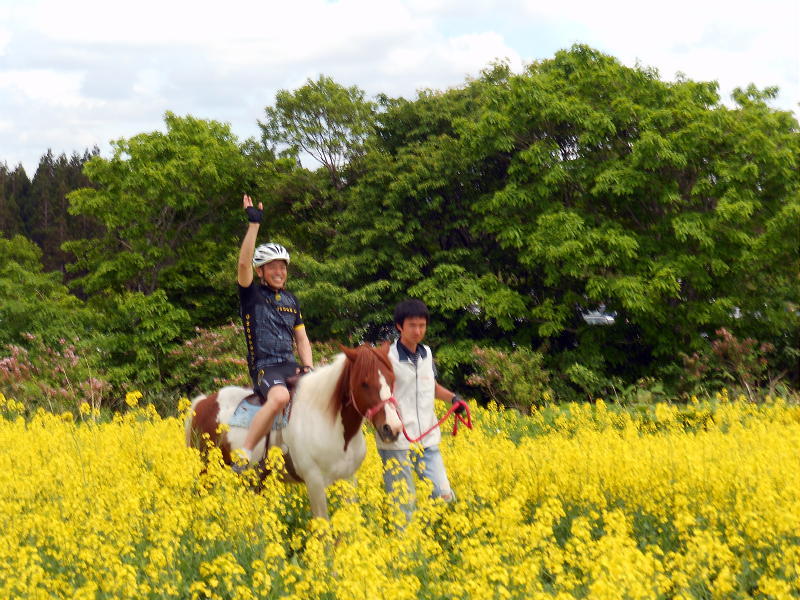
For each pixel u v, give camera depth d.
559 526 6.50
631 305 18.64
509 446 8.18
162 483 6.68
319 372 6.13
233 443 6.39
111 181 26.44
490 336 22.73
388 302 23.55
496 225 21.61
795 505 5.44
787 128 21.28
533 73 25.34
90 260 28.14
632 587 3.99
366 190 23.81
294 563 4.98
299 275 23.58
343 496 5.73
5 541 5.05
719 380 17.73
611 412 12.16
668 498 6.35
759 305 20.31
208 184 26.48
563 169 20.80
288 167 27.61
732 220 19.22
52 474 6.65
